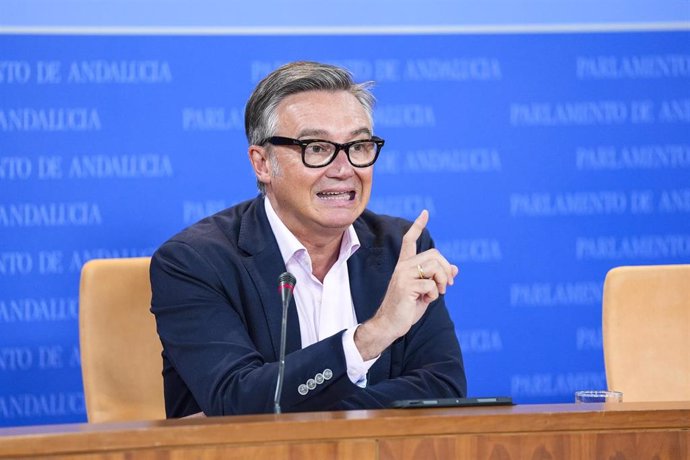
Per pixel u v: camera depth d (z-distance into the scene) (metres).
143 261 8.05
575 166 10.93
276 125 7.02
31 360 10.31
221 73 10.50
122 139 10.37
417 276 6.11
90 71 10.33
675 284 8.52
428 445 4.70
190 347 6.77
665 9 10.96
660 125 10.98
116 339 7.90
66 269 10.32
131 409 7.85
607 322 8.48
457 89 10.79
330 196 6.99
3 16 10.20
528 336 10.92
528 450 4.78
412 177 10.75
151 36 10.39
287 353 7.02
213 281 6.98
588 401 5.96
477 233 10.84
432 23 10.75
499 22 10.81
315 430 4.60
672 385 8.41
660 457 4.87
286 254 7.22
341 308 7.32
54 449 4.37
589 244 10.95
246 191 10.55
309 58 10.62
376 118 10.69
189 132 10.46
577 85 10.91
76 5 10.29
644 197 10.98
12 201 10.23
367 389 6.52
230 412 6.23
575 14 10.89
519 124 10.85
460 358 7.25
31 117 10.24
